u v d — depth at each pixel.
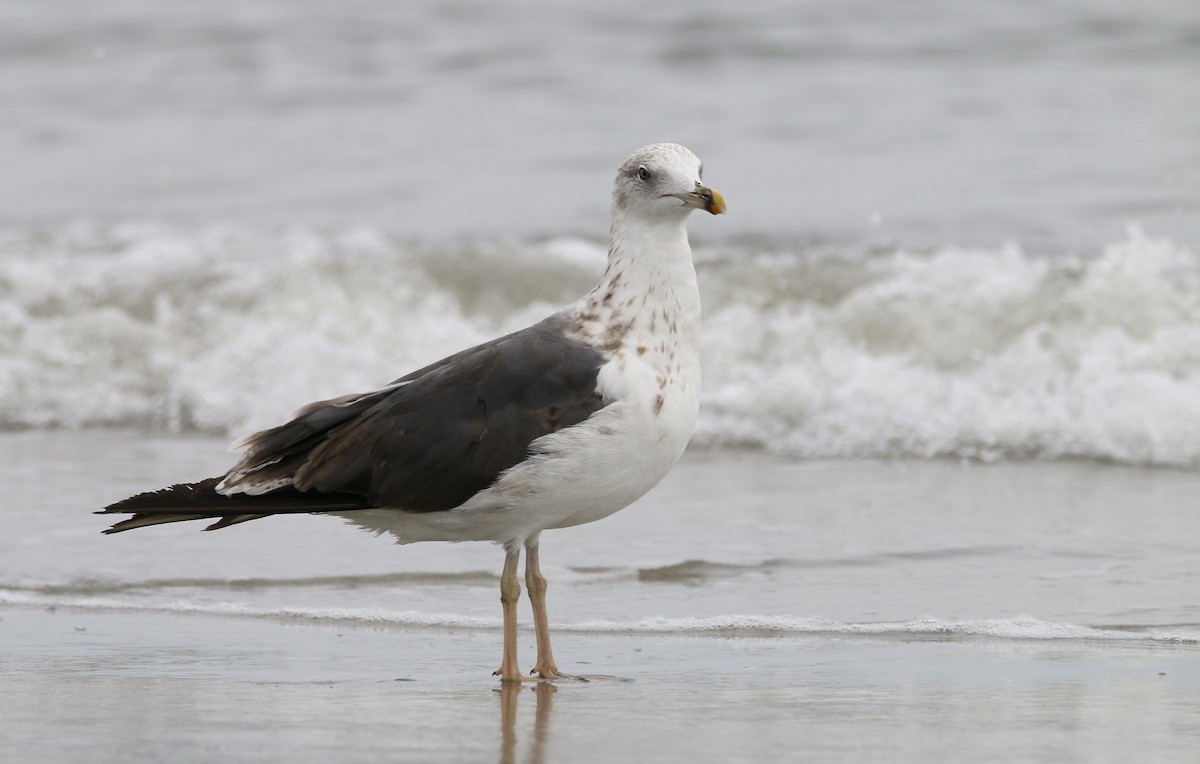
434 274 20.02
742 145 27.58
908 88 30.88
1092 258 19.09
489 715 7.63
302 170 27.97
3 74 36.59
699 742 7.10
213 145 30.22
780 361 17.20
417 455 8.30
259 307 19.42
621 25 36.94
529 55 35.31
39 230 24.02
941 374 16.38
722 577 10.98
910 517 12.58
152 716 7.59
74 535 12.23
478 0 39.88
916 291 17.69
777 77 32.53
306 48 37.31
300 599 10.56
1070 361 16.23
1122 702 7.82
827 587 10.66
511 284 19.88
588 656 9.07
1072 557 11.28
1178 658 8.82
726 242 21.48
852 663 8.80
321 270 19.97
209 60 37.06
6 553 11.72
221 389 17.72
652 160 8.59
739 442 15.65
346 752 6.92
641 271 8.62
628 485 8.52
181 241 22.70
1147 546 11.53
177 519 8.48
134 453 15.61
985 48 33.12
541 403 8.32
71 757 6.84
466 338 18.50
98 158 29.67
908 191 23.84
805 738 7.16
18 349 18.84
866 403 15.65
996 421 15.22
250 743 7.07
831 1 37.09
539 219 23.69
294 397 17.33
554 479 8.30
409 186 26.36
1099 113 28.09
